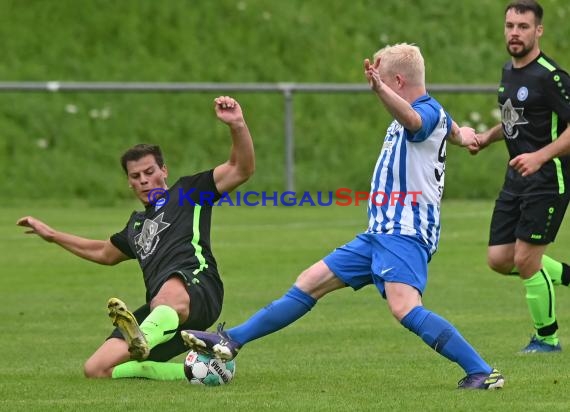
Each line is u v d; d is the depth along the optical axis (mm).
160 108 76938
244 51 82438
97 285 41094
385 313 34906
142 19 83938
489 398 21109
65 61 79938
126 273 44000
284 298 22797
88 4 84438
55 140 74188
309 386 23062
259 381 23828
